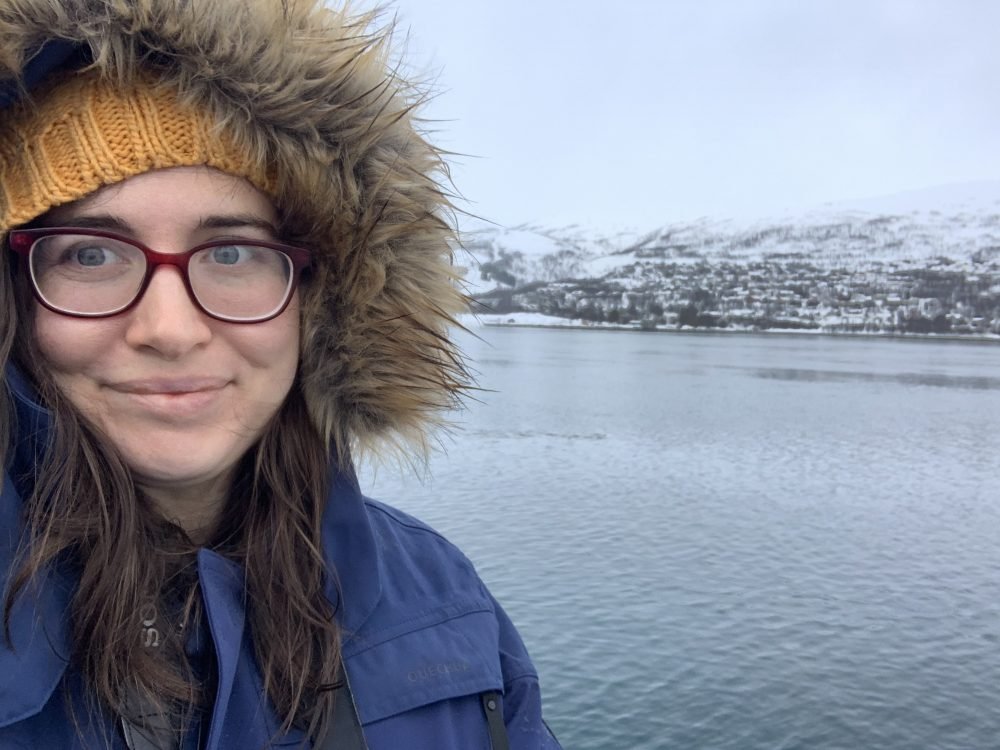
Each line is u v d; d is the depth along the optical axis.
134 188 0.98
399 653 1.23
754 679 14.22
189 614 1.09
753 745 12.12
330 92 1.11
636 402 50.03
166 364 1.00
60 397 0.99
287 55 1.05
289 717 1.10
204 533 1.18
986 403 53.72
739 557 20.95
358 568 1.25
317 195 1.10
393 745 1.16
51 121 0.96
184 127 0.99
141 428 1.01
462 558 1.46
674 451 35.19
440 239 1.27
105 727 1.00
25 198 0.96
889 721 12.94
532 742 1.32
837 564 20.61
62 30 0.94
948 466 33.62
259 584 1.15
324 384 1.24
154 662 1.02
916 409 50.25
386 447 1.36
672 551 21.31
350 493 1.28
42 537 0.97
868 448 37.28
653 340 111.31
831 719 12.92
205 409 1.03
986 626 16.66
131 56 0.97
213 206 1.01
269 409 1.11
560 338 111.00
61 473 0.98
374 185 1.17
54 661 0.97
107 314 0.97
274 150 1.06
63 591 1.01
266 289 1.07
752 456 34.81
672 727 12.66
